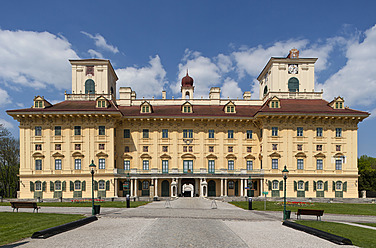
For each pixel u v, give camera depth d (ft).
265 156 223.71
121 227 77.30
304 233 74.49
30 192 217.56
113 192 216.74
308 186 221.66
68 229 73.10
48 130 222.48
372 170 290.35
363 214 129.29
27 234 67.15
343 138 226.99
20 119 222.48
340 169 224.74
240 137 237.45
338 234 73.87
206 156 234.38
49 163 220.23
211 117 230.48
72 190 216.74
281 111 220.84
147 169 232.73
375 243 64.54
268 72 264.52
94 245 56.54
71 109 218.18
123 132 235.20
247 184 225.76
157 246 55.98
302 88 253.44
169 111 239.91
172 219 93.25
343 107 229.04
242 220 96.17
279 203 168.76
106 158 221.05
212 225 82.43
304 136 226.38
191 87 271.08
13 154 297.33
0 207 140.67
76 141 221.87
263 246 58.59
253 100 260.83
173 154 233.76
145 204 156.15
